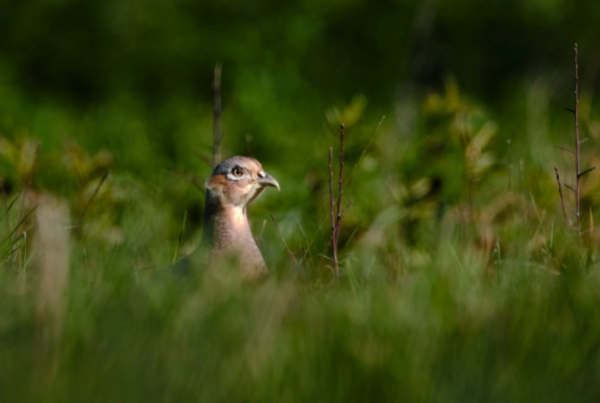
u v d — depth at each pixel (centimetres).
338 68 2712
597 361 457
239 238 777
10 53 2927
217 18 2895
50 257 500
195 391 418
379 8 2803
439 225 1034
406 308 546
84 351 450
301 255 898
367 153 1143
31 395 404
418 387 427
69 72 2912
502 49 2634
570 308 536
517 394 425
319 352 464
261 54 2698
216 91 1141
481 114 1241
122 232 1021
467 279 635
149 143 2039
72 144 1226
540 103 1634
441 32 2633
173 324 500
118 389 415
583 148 1294
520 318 504
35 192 1100
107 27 2905
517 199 1027
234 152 1995
